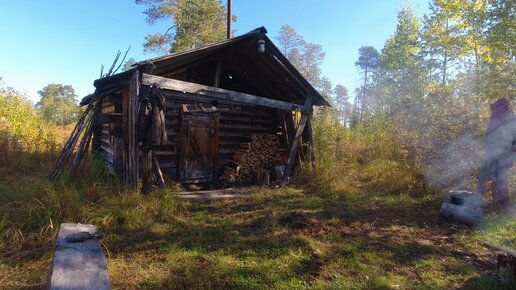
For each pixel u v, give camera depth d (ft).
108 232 14.97
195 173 28.53
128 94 22.06
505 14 35.76
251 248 14.15
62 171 22.25
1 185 19.47
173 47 73.05
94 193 17.84
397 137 29.43
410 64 65.31
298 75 27.91
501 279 11.50
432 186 23.95
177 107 27.76
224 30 77.46
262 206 20.56
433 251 14.52
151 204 18.01
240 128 31.60
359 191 24.80
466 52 47.19
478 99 28.76
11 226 14.37
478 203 18.52
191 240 14.79
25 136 35.81
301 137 30.78
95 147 35.47
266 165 30.81
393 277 12.09
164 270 12.00
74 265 8.81
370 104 74.74
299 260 13.15
